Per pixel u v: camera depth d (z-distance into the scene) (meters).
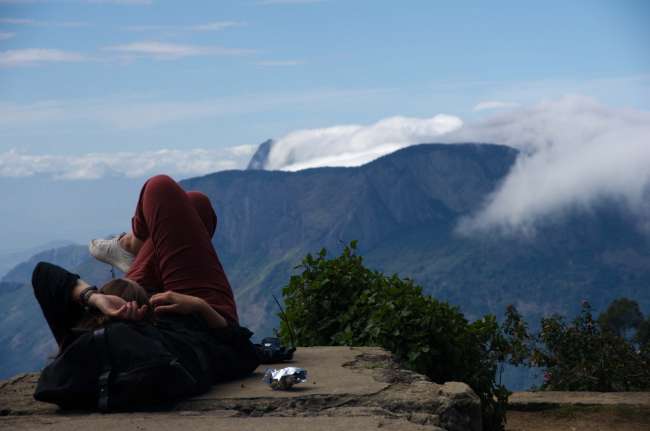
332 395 3.29
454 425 3.23
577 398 8.05
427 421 3.08
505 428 7.30
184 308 3.40
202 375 3.31
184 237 3.60
